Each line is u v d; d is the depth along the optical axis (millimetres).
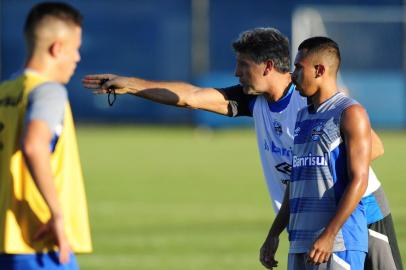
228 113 23750
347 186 19906
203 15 113188
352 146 19922
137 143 92312
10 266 18109
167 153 82562
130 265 34469
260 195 55625
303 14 109000
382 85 103250
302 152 20531
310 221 20375
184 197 54531
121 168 70812
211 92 23609
